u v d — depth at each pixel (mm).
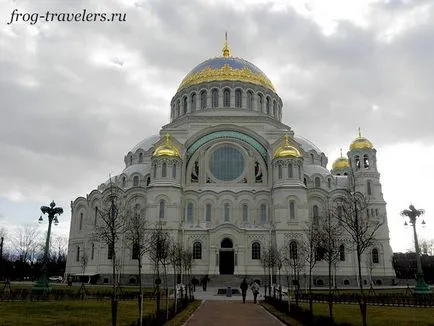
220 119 97625
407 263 131125
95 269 87000
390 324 28312
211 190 89188
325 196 90500
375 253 91812
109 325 26672
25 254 145000
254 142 94750
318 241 58531
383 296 49875
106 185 96500
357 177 99125
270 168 91000
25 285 80375
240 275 80438
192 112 103062
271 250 74125
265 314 35688
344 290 69062
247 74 105938
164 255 65938
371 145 102000
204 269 81938
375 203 96750
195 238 83812
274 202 85688
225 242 84562
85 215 96625
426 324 28375
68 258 96812
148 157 105375
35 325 25938
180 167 89125
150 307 40375
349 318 31906
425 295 51312
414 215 57375
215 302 49281
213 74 105188
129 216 78188
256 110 103250
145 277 80750
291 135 96438
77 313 33469
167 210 84188
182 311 36781
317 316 29531
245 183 91312
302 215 83750
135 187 90062
